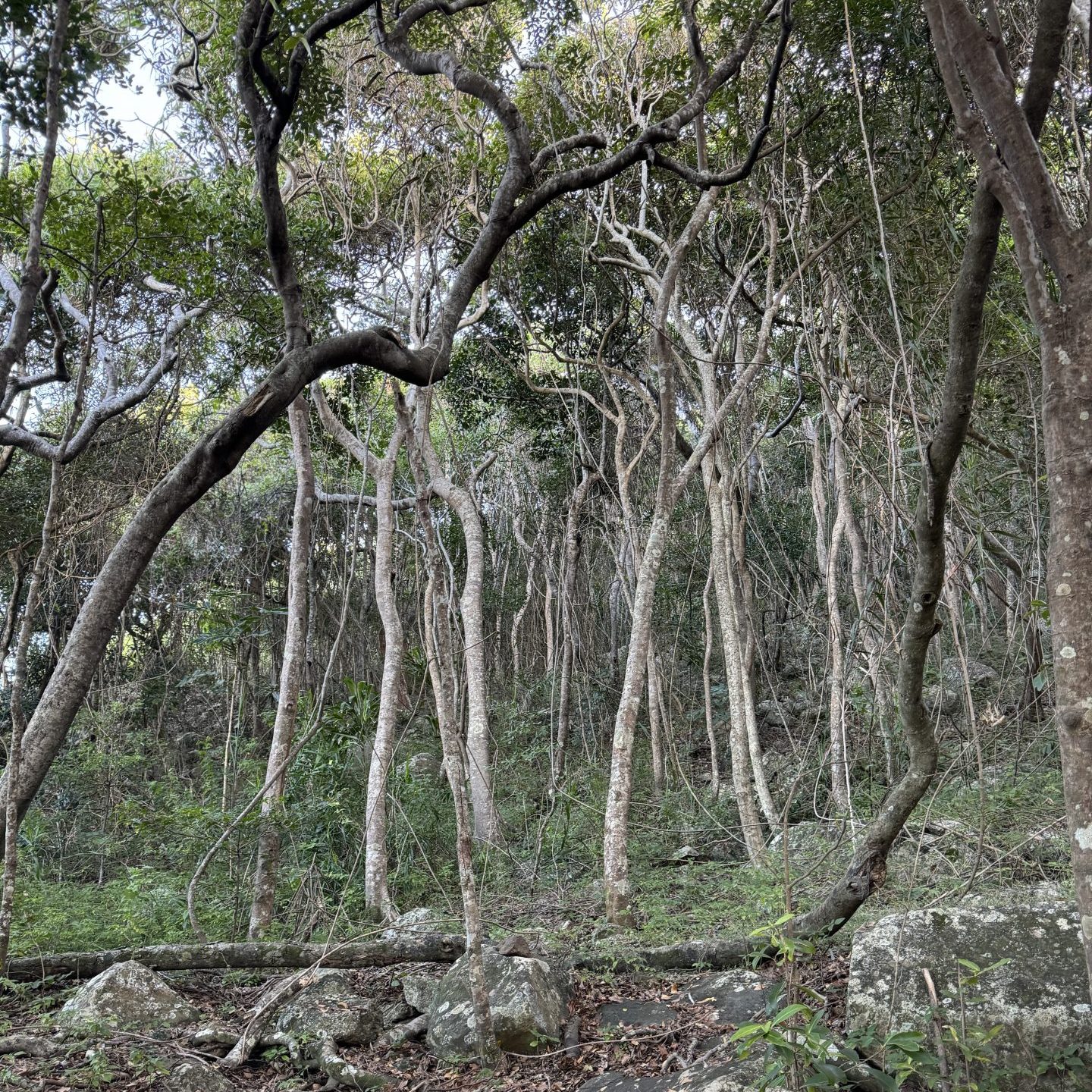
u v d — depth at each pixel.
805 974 5.34
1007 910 4.54
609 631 17.97
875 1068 4.09
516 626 17.92
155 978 5.80
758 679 14.93
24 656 5.84
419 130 11.23
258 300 9.80
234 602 14.15
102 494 12.74
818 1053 3.54
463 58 9.63
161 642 17.91
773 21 8.08
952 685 11.91
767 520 14.44
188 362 11.27
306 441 9.74
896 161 7.95
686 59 9.46
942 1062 3.46
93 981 5.71
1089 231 2.83
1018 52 7.05
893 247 7.75
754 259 9.53
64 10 5.29
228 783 12.61
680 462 14.88
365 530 18.42
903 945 4.45
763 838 9.98
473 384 14.73
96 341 11.34
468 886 5.14
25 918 7.50
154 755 15.92
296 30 5.89
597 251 11.70
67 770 13.34
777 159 8.77
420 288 10.99
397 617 10.02
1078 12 3.39
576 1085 4.71
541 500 17.75
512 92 10.76
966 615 13.21
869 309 8.10
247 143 9.41
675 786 13.23
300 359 5.29
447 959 6.17
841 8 7.60
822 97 8.34
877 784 10.65
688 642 15.66
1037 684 7.13
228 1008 5.81
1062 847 7.04
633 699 7.96
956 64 3.13
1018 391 8.53
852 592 11.01
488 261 6.30
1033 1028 4.01
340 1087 4.96
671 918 7.15
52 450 9.41
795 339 10.47
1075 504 2.74
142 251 9.07
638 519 14.20
